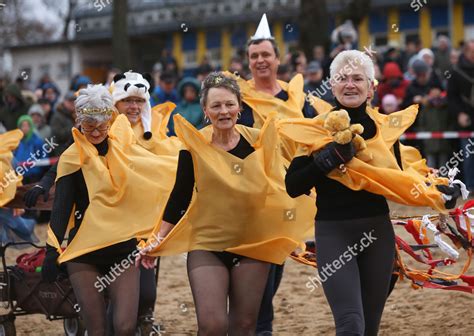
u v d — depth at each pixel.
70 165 12.73
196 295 11.20
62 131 29.08
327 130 11.49
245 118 15.61
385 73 30.95
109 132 13.38
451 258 13.25
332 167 11.19
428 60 31.86
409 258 21.66
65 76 67.56
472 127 29.88
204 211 11.55
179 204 11.77
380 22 61.09
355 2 44.06
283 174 12.02
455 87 29.83
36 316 18.73
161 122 15.44
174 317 17.94
